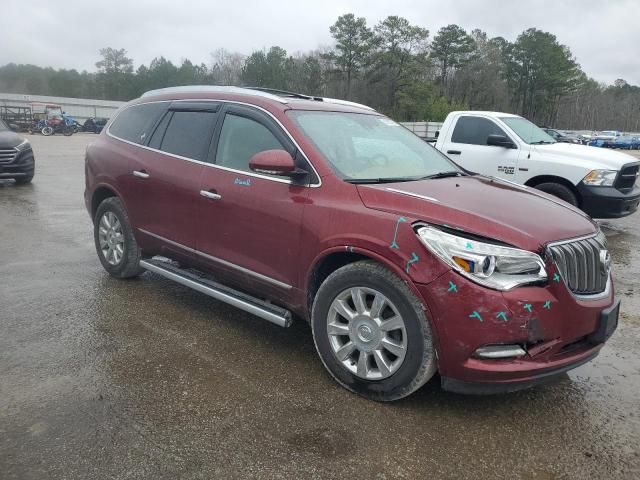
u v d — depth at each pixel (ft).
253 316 15.31
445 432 9.94
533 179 27.66
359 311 10.75
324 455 9.14
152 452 9.09
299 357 12.83
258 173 12.74
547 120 309.22
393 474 8.75
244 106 13.80
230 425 9.92
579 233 10.56
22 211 30.01
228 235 13.26
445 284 9.52
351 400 10.90
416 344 9.96
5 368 11.81
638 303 17.61
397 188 11.11
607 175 25.66
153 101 16.81
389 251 10.10
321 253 11.19
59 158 64.85
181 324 14.56
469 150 29.63
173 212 14.75
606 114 331.16
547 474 8.91
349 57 239.71
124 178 16.39
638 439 9.93
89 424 9.82
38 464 8.70
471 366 9.55
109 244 17.81
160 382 11.43
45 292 16.67
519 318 9.32
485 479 8.73
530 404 11.05
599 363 13.12
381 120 15.49
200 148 14.37
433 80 262.88
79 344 13.12
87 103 236.63
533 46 285.84
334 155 12.33
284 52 280.10
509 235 9.64
